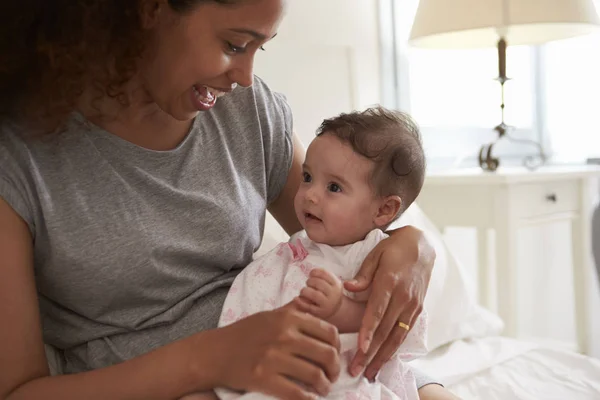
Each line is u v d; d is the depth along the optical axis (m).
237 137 1.16
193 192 1.05
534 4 2.15
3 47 0.95
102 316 1.01
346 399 0.94
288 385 0.84
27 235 0.92
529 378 1.51
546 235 3.05
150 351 0.95
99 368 1.00
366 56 2.49
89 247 0.95
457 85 2.85
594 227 2.06
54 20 0.94
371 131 1.10
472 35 2.48
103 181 0.98
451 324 1.64
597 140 2.92
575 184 2.51
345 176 1.08
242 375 0.85
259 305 1.05
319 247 1.09
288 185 1.30
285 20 2.18
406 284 0.98
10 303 0.89
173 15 0.90
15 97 0.97
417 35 2.29
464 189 2.34
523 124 3.13
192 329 1.05
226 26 0.90
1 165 0.91
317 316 0.93
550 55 3.08
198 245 1.04
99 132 0.99
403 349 1.05
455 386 1.45
